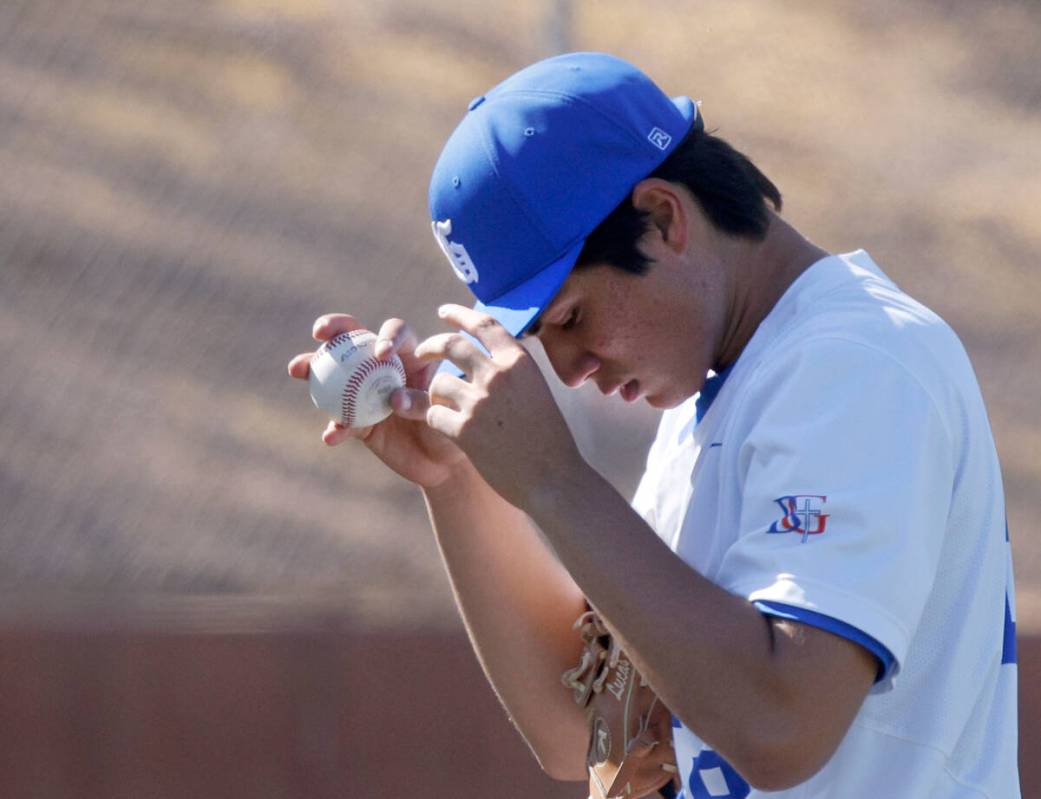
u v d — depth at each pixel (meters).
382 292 31.77
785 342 6.95
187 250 32.47
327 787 21.08
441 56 38.19
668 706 6.38
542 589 8.98
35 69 36.81
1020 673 21.31
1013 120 38.44
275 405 29.73
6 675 20.92
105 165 34.44
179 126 35.69
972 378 6.99
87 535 26.45
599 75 7.39
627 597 6.34
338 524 27.09
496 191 7.21
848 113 37.88
